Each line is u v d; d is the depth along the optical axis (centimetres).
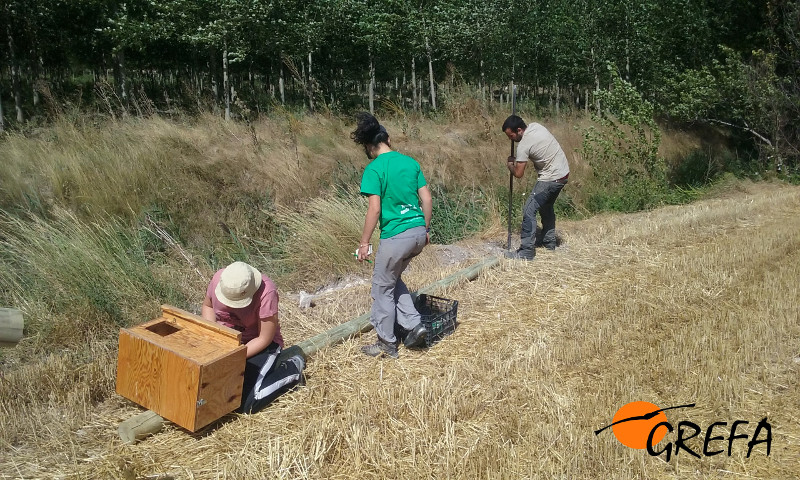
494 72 2303
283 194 912
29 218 710
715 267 671
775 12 1641
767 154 1560
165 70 2341
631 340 500
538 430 365
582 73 2292
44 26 1622
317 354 461
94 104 1270
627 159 1324
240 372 365
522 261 708
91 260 544
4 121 1287
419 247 449
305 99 2066
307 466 330
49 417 372
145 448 346
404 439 357
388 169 441
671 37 1934
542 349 473
